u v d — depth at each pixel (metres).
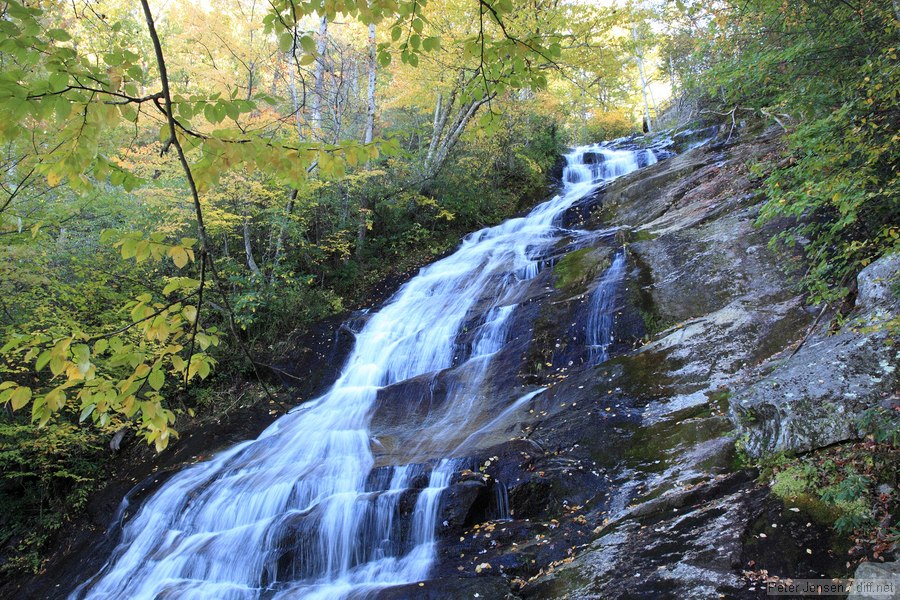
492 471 6.14
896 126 5.38
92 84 2.48
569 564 4.68
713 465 5.33
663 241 10.17
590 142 31.97
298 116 12.38
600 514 5.36
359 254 14.70
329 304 13.12
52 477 9.34
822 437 4.66
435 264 14.27
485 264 12.92
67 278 9.98
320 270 13.89
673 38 16.89
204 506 7.36
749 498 4.59
